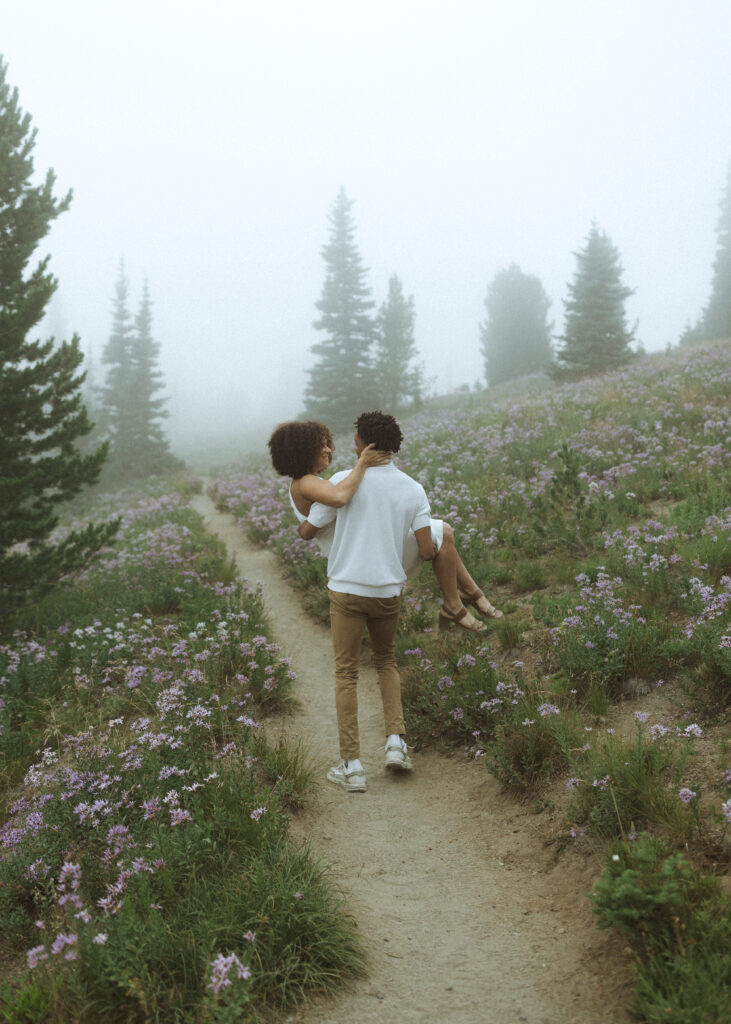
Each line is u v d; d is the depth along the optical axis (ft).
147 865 9.91
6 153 28.84
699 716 12.85
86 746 14.52
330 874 11.48
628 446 33.01
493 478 34.86
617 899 8.41
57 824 11.79
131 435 132.36
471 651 17.60
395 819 13.39
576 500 24.72
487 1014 8.43
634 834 10.30
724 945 7.89
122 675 19.51
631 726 13.35
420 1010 8.59
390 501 13.97
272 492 47.85
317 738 16.90
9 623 27.66
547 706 13.15
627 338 101.09
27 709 18.53
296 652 22.90
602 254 101.86
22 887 10.84
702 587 15.46
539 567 22.27
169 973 8.51
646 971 8.13
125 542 42.78
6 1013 8.26
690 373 53.78
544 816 12.21
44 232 30.35
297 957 9.11
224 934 9.11
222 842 11.10
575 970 8.86
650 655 14.67
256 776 13.64
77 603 28.96
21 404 27.43
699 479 26.37
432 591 23.32
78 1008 8.20
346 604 14.05
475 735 14.58
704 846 9.61
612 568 19.86
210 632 20.71
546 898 10.45
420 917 10.51
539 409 52.42
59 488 29.12
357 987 9.04
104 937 8.39
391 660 15.24
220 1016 7.52
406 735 16.30
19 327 28.14
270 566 34.96
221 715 15.28
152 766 12.50
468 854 11.98
